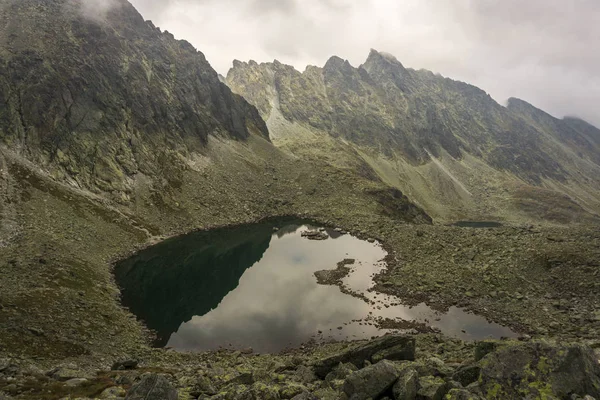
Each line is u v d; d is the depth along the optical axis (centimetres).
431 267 5853
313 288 5484
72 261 5291
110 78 10844
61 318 3516
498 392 1105
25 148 7788
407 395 1226
